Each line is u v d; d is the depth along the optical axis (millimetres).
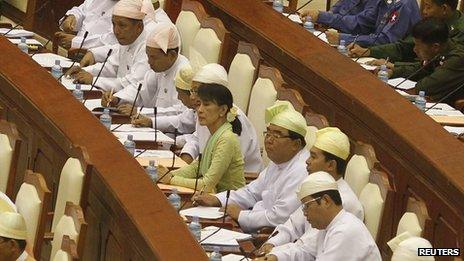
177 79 21578
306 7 32469
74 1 30000
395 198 18953
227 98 19656
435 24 23328
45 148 20922
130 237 17062
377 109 19859
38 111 21125
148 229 16609
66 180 18516
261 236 18000
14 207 17656
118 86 24547
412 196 18516
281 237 17578
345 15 27453
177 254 15938
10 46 24016
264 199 18672
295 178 18312
